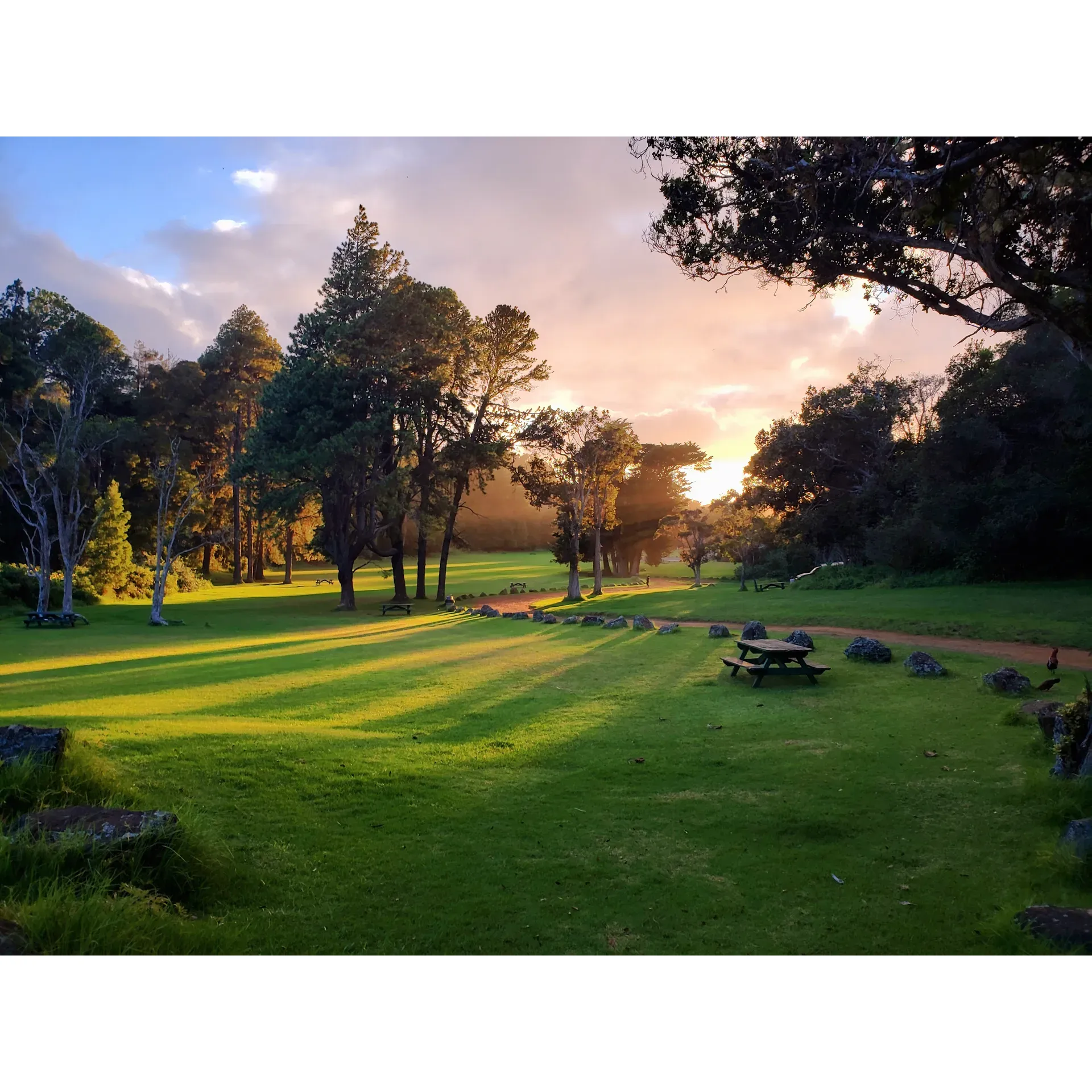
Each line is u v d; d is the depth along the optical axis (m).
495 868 5.65
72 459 41.84
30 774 5.73
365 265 49.53
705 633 24.27
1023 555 33.59
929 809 6.99
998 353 40.09
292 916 4.75
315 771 7.90
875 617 23.80
